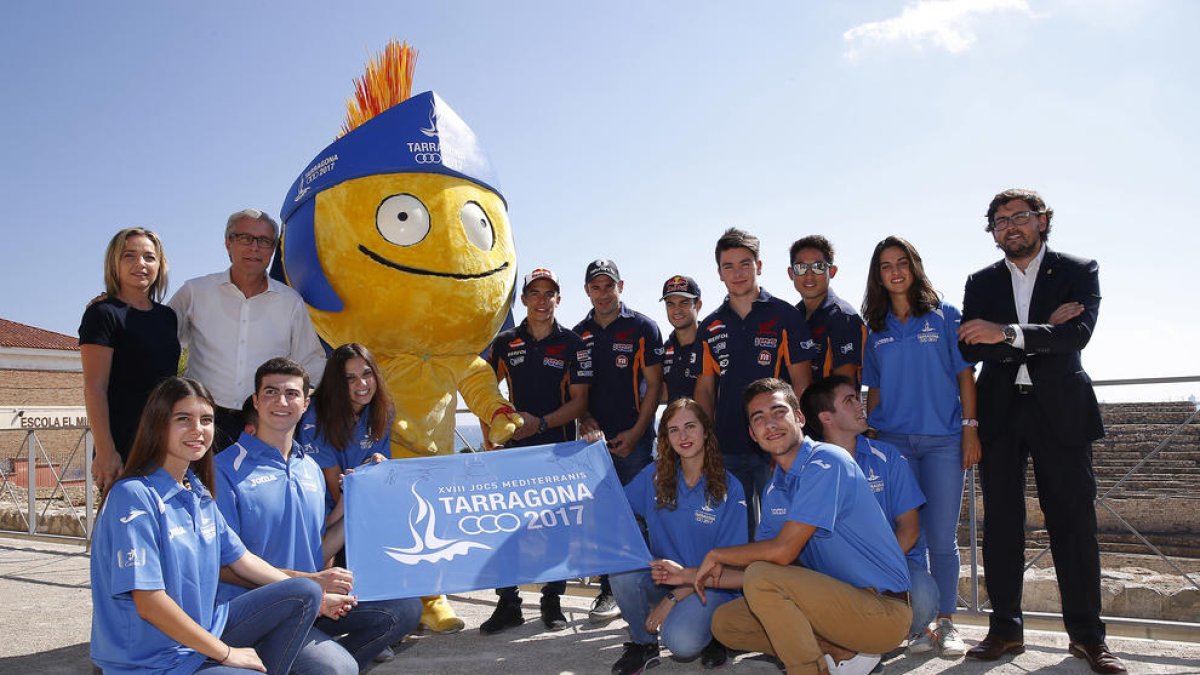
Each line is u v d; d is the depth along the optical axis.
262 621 3.21
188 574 2.98
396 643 4.56
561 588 5.02
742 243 4.73
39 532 10.09
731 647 3.97
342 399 4.20
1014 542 4.10
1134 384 4.86
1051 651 4.20
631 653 4.12
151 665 2.88
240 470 3.58
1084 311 3.95
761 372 4.66
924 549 4.30
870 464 4.06
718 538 4.17
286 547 3.63
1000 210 4.13
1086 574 3.93
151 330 4.20
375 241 4.80
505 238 5.32
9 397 27.19
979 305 4.30
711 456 4.17
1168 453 18.61
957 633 4.23
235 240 4.46
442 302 4.86
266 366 3.63
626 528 4.05
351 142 5.04
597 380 5.58
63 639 4.83
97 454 3.94
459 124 5.31
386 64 5.77
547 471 4.30
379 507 4.01
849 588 3.57
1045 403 3.97
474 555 3.87
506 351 5.58
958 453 4.31
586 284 5.65
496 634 4.85
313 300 4.97
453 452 5.09
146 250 4.16
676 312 5.42
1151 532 15.26
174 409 2.97
